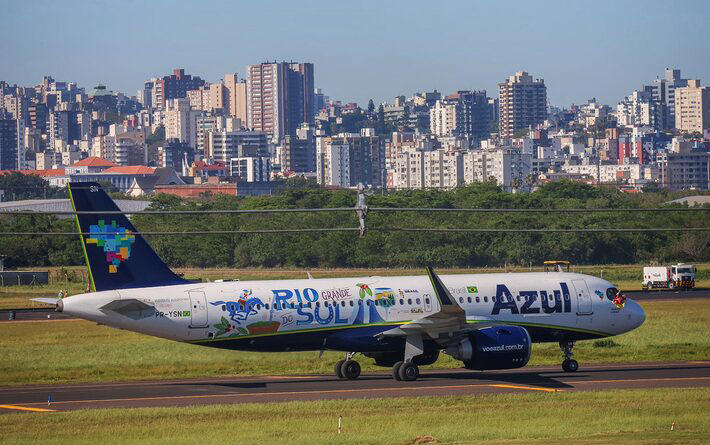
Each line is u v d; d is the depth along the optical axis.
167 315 120.25
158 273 124.75
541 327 132.00
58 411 102.62
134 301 118.50
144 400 109.88
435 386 118.88
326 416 98.12
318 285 125.69
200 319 120.94
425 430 92.06
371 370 135.38
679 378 122.75
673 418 96.31
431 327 122.25
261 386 120.31
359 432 91.38
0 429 93.06
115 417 97.94
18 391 117.88
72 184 123.56
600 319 135.00
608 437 87.62
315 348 125.75
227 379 127.31
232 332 121.94
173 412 100.19
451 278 131.12
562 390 114.19
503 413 99.44
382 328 126.31
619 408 101.06
